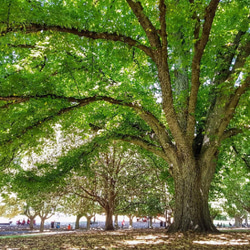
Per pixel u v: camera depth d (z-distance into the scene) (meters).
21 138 9.72
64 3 9.83
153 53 7.85
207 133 9.91
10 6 5.48
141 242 7.32
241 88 8.13
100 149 14.00
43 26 6.99
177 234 8.62
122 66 11.73
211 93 10.95
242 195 27.22
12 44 8.48
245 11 7.90
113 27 8.37
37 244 7.66
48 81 9.54
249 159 15.29
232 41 10.30
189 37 8.33
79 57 10.70
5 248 6.95
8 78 8.92
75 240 8.38
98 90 10.98
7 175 13.14
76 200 23.89
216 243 6.84
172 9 6.81
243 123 10.33
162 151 11.15
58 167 13.76
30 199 20.41
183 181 9.84
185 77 11.49
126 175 20.48
